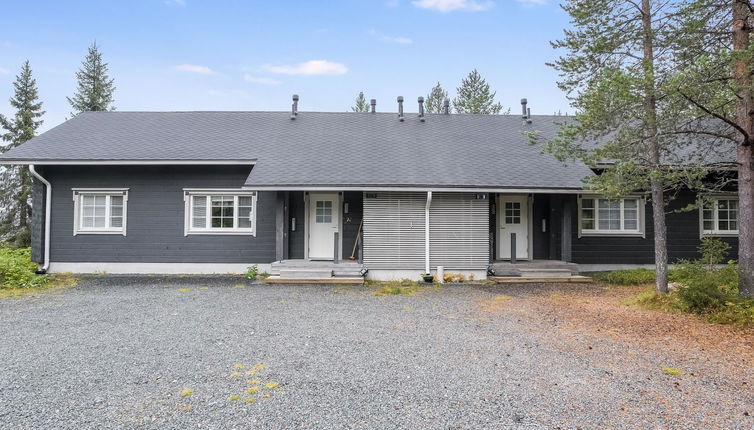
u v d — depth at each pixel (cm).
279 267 1061
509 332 581
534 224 1224
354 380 400
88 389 381
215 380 402
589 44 773
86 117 1399
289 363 450
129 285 1000
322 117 1459
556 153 786
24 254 1157
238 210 1191
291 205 1191
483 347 509
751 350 493
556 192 1040
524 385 388
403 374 417
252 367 438
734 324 593
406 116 1500
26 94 2731
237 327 611
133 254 1177
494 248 1202
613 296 859
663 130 707
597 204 1230
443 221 1076
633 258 1224
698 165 723
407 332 583
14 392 375
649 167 737
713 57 627
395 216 1072
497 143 1291
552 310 725
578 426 309
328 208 1191
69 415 329
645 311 697
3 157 1096
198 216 1194
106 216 1191
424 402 350
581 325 617
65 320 654
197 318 669
